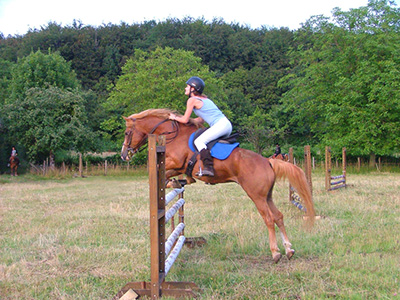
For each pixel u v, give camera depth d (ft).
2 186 59.16
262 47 186.29
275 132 113.80
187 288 14.83
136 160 91.09
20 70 99.71
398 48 83.10
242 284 15.28
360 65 85.35
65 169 82.89
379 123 81.00
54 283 15.79
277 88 152.66
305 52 97.71
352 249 19.35
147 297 14.58
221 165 17.81
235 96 137.59
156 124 19.66
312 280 15.42
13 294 14.74
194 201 36.96
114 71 180.14
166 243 15.90
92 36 200.85
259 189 17.67
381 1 89.86
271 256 19.07
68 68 110.63
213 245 20.81
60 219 29.19
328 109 85.15
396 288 14.49
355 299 13.66
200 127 19.12
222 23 221.87
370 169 85.76
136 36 209.26
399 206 31.17
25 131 83.82
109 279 16.19
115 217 29.25
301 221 25.40
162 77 85.56
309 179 28.84
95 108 125.59
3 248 21.27
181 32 200.75
